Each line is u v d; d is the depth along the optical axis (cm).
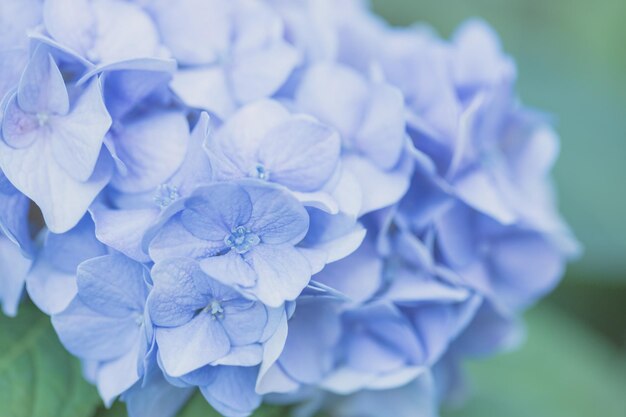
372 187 36
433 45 40
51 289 35
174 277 33
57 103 34
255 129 35
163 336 34
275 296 33
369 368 37
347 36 40
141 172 35
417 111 38
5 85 34
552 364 47
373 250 36
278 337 34
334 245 35
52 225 34
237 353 34
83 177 34
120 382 35
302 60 38
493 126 40
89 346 35
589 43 56
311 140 35
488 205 37
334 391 36
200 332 34
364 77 38
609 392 47
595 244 50
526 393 46
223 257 34
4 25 35
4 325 37
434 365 39
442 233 37
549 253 40
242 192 33
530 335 48
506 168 41
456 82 39
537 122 42
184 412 36
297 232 34
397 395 38
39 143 34
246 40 37
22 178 34
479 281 38
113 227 34
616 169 52
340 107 37
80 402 36
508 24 55
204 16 37
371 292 36
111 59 35
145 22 36
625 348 51
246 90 36
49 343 37
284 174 35
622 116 53
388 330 37
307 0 39
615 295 51
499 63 39
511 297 41
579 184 51
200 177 34
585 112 53
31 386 36
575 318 51
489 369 46
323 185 35
